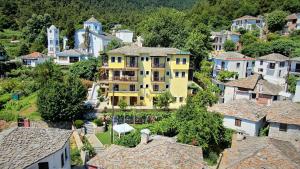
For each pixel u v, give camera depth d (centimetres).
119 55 5394
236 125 4022
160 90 5631
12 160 2322
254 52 7962
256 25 10231
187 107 4206
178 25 8106
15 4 14750
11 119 5053
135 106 5531
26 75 7619
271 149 2481
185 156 2634
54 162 2584
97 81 6488
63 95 4691
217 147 3697
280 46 7588
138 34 10662
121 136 4125
